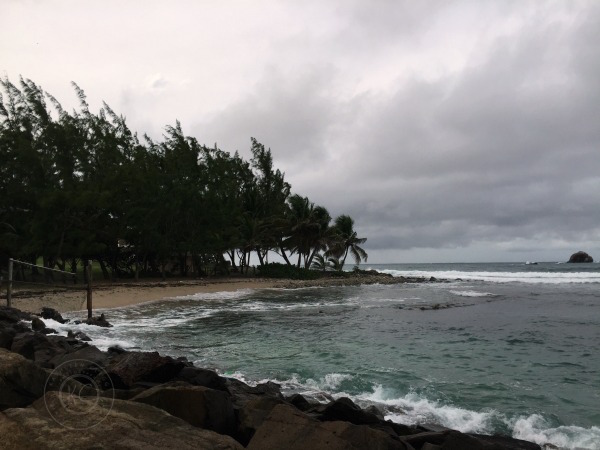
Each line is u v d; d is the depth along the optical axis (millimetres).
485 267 135875
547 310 25547
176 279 46750
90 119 42406
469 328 18938
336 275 61094
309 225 55781
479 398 9180
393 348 14430
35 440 3984
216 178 52500
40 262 44969
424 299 32875
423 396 9281
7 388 5059
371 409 7738
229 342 15320
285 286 44406
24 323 14484
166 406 5340
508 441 6820
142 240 41688
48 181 36906
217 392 5461
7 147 35781
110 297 28547
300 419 5008
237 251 60188
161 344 14656
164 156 50875
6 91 36844
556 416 8133
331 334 17234
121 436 4145
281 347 14477
